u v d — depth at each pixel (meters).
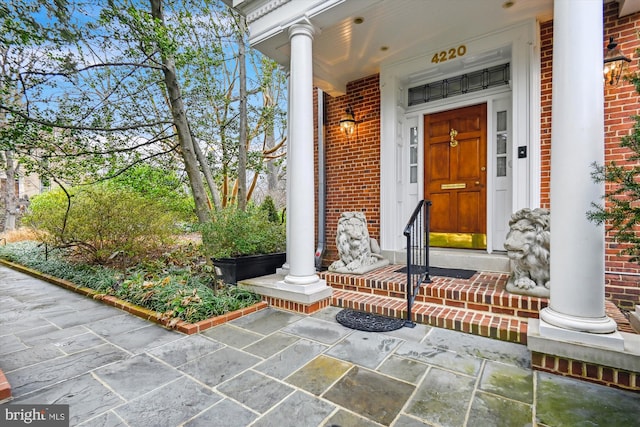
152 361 2.28
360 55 4.41
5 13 3.38
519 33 3.61
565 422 1.54
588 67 2.00
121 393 1.87
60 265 5.73
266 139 10.40
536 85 3.52
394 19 3.57
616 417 1.58
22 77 4.20
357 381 1.95
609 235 2.93
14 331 2.96
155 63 5.21
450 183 4.41
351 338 2.62
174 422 1.59
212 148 7.98
